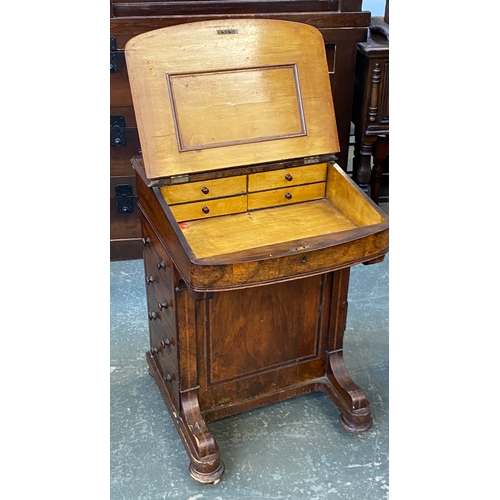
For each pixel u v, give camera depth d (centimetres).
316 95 217
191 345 216
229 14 302
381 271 355
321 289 231
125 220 351
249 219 217
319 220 216
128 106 315
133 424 249
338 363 249
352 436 243
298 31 214
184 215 211
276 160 212
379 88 336
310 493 219
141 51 194
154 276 229
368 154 359
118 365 282
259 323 226
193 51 201
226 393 236
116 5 289
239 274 171
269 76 210
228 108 205
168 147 198
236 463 230
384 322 312
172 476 226
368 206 204
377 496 218
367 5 415
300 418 252
